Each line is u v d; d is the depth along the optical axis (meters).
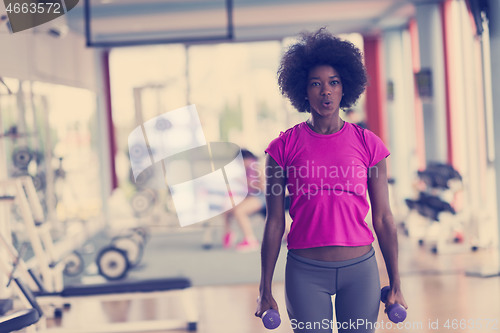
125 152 10.39
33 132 6.96
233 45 10.43
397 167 9.98
